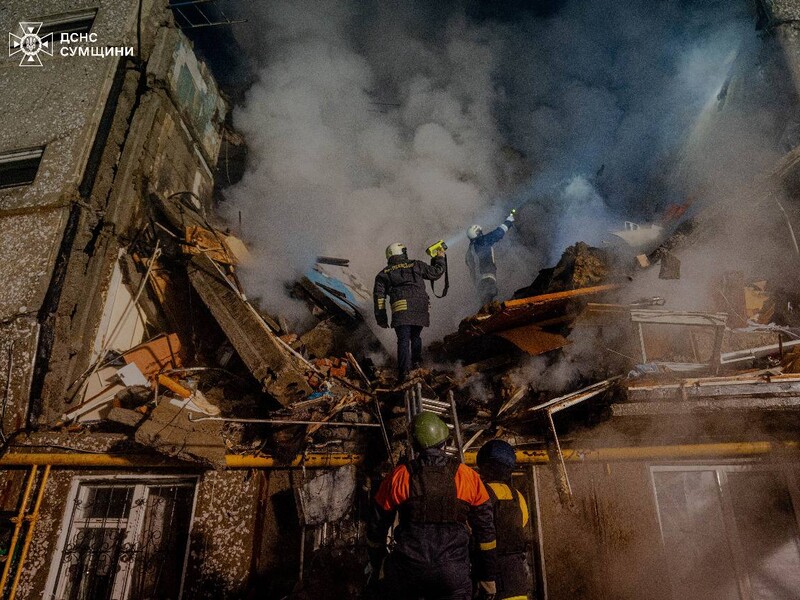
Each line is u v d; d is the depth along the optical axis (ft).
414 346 19.06
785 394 14.11
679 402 14.44
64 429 17.94
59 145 22.58
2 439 17.52
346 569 15.12
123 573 16.67
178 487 17.87
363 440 17.25
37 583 16.26
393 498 10.09
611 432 16.40
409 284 18.92
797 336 16.78
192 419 16.88
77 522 17.34
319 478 16.35
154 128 24.26
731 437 16.07
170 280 21.72
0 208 21.21
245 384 18.97
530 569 15.97
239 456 16.85
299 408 16.87
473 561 10.42
